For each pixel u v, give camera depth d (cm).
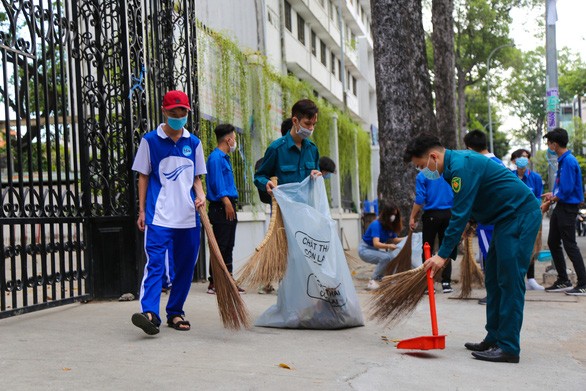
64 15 747
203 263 993
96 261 748
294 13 2438
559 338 605
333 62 3278
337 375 435
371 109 4441
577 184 876
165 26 905
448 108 2080
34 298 638
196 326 598
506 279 502
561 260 902
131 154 759
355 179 2462
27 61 629
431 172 526
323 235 599
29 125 633
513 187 509
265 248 591
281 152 623
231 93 1238
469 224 823
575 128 5991
